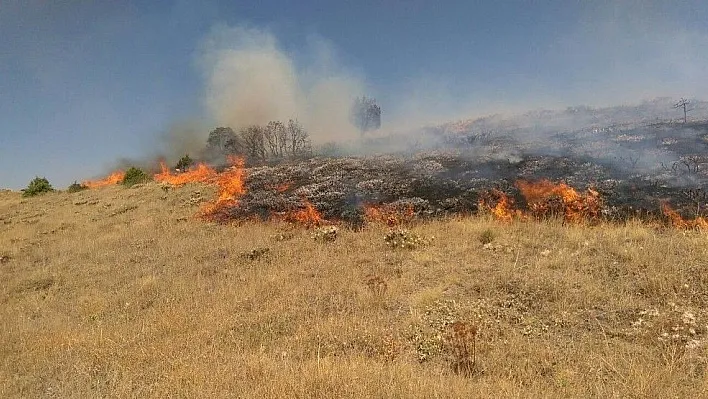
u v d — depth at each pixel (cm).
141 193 2236
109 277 1152
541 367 555
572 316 684
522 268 866
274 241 1255
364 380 517
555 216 1159
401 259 1004
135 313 908
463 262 936
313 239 1219
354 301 820
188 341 721
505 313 714
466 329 612
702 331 594
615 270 810
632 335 612
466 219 1209
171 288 1011
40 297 1081
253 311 827
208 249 1259
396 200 1491
